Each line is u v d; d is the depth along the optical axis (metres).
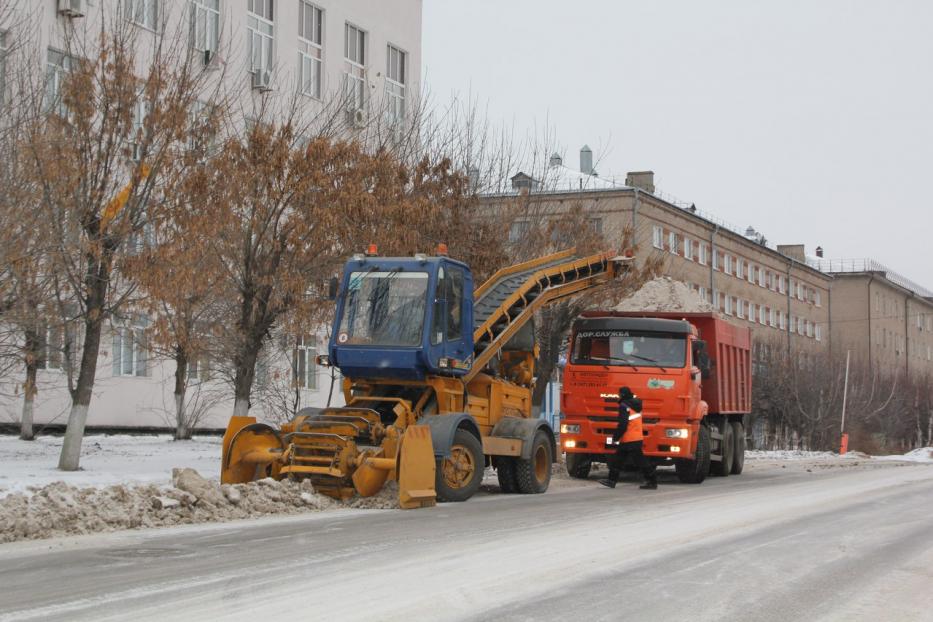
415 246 19.14
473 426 15.76
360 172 18.62
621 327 20.70
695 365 20.80
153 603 7.12
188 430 29.48
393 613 6.84
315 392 36.88
